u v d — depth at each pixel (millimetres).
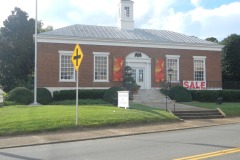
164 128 17625
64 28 34375
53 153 10938
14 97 27188
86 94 30625
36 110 20531
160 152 10594
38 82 30422
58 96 30281
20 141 13633
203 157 9617
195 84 35438
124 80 32750
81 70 31781
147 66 34250
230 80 45031
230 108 25484
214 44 37125
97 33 34469
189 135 14914
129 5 37906
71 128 16297
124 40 33156
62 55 31312
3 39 39688
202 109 24828
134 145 12258
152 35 37094
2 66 39219
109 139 14305
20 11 40562
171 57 35125
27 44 39625
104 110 20562
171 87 33281
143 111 21078
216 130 16719
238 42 44812
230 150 10680
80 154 10609
